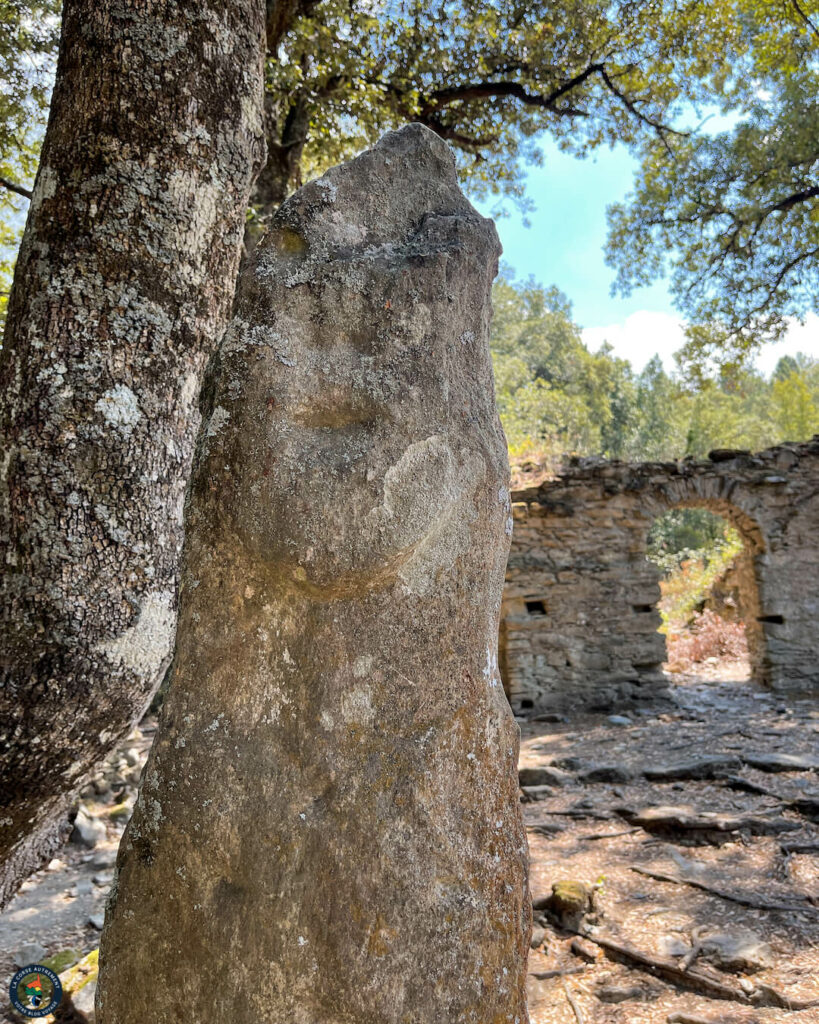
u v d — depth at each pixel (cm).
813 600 832
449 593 133
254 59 286
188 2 263
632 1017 267
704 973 286
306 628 125
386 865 119
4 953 328
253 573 127
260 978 115
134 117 253
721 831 418
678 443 3180
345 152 798
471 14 896
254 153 287
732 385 1303
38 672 222
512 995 127
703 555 1669
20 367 240
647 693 787
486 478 138
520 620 775
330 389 128
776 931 314
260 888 117
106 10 255
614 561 799
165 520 250
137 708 248
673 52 974
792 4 969
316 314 133
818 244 1130
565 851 417
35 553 228
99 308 245
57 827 270
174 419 255
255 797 121
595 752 611
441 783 126
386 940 117
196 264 263
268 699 125
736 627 1091
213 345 269
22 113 542
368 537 121
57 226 249
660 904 346
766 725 662
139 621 240
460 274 140
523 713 765
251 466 124
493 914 127
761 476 826
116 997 122
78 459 234
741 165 1151
